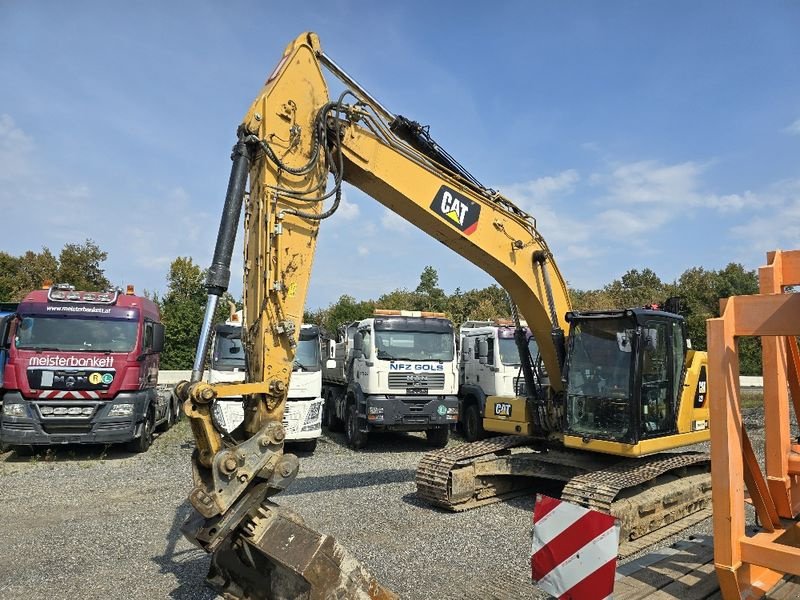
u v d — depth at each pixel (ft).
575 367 24.40
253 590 13.55
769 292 13.71
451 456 24.99
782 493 14.25
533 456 25.67
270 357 15.16
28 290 115.03
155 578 16.58
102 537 20.15
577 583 10.93
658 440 22.76
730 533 10.94
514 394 41.96
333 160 17.85
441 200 20.99
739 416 11.48
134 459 35.99
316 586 11.53
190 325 88.79
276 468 12.68
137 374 36.86
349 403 41.91
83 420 35.17
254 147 16.17
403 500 25.53
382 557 18.29
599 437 23.13
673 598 11.54
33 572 16.99
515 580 16.55
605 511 19.35
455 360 40.65
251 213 16.37
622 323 23.22
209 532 11.98
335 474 30.89
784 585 12.26
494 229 22.76
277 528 12.60
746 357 92.07
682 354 24.79
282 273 15.75
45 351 35.04
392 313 42.11
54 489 27.30
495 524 22.12
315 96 17.40
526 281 23.91
